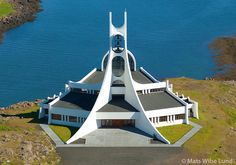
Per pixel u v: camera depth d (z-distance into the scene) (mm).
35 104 179625
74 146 140750
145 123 148875
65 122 155750
